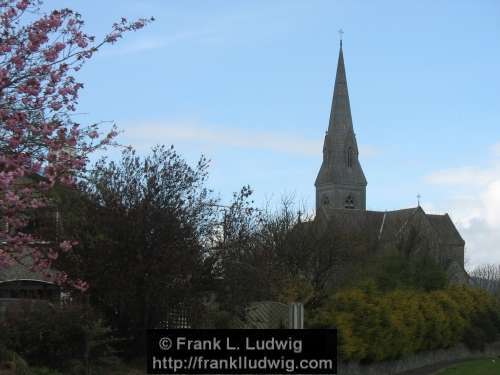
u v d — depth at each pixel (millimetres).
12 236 10195
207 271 17031
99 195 15883
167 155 22062
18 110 10031
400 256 34562
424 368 27141
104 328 14375
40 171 10242
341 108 119562
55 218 14375
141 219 15516
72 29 10391
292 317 14828
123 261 15461
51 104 10273
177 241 15867
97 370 14156
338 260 33281
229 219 18484
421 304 28641
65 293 15836
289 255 31812
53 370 13312
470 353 34000
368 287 23234
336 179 117125
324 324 19562
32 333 13453
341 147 118625
